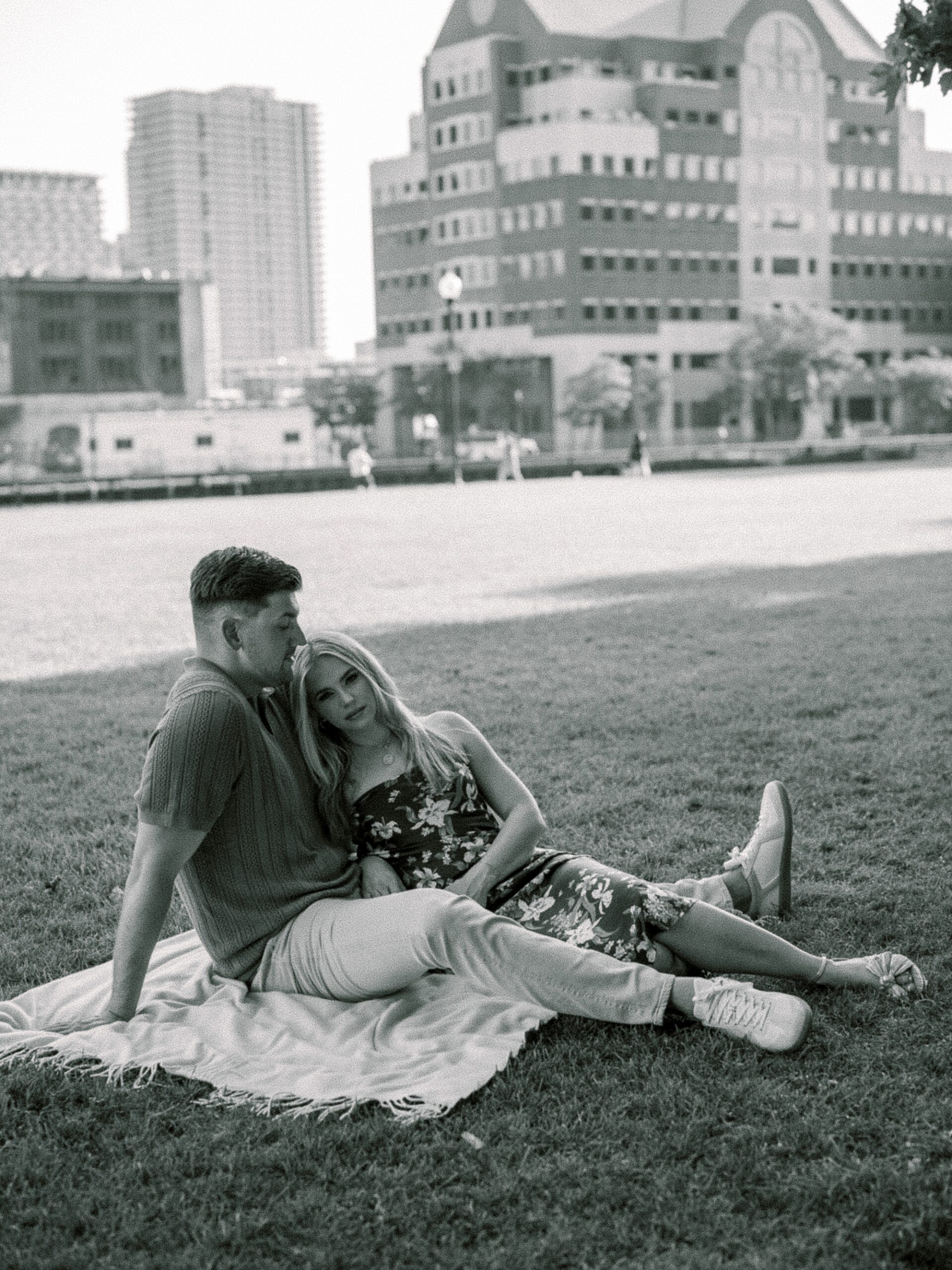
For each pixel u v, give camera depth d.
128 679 11.57
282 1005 4.48
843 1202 3.36
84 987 4.75
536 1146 3.66
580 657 11.57
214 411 102.56
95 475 98.75
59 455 116.69
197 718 4.34
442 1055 4.11
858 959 4.59
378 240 130.38
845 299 127.25
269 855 4.56
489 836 4.76
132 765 8.47
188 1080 4.11
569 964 4.25
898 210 129.25
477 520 29.72
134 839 6.88
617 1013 4.23
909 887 5.67
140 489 53.69
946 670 10.47
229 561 4.46
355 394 130.38
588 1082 4.02
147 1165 3.62
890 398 125.50
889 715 9.02
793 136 122.25
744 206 121.00
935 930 5.18
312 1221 3.35
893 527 23.88
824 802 7.01
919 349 131.50
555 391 117.19
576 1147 3.66
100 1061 4.20
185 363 136.00
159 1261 3.22
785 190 122.50
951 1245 3.18
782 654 11.38
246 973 4.64
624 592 15.84
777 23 120.50
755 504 32.31
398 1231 3.32
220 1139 3.76
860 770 7.61
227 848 4.52
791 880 5.61
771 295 123.19
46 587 18.97
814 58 122.44
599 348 115.81
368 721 4.63
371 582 17.86
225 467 102.19
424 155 124.50
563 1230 3.28
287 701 4.66
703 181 118.81
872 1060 4.08
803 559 18.91
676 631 12.85
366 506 38.09
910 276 130.62
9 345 130.38
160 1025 4.38
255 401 158.00
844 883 5.75
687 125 117.50
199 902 4.59
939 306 132.88
